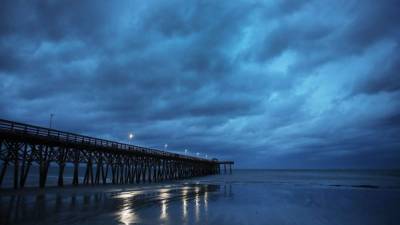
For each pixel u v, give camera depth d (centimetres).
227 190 3412
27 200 1877
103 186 3123
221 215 1706
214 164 9569
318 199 2688
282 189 3734
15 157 2345
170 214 1673
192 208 1923
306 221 1655
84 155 3120
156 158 4938
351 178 7556
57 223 1318
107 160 3553
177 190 3184
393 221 1725
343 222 1673
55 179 5266
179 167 6250
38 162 2547
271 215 1786
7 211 1510
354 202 2514
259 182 5284
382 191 3556
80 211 1623
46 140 2541
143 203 2056
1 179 2258
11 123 2255
